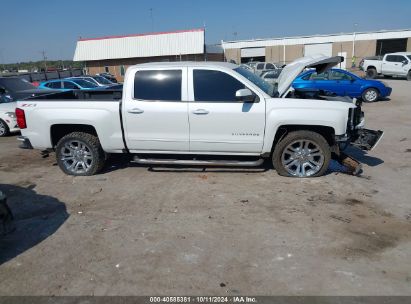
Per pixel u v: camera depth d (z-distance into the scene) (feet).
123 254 12.13
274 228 13.60
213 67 18.06
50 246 12.81
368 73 90.43
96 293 10.23
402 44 151.23
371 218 14.29
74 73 128.57
